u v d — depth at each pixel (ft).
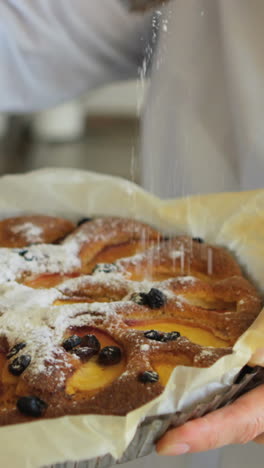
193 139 2.24
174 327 1.63
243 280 1.77
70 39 2.36
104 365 1.52
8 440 1.36
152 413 1.42
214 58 2.19
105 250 1.92
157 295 1.66
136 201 2.03
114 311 1.63
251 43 2.08
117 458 1.38
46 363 1.49
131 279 1.81
